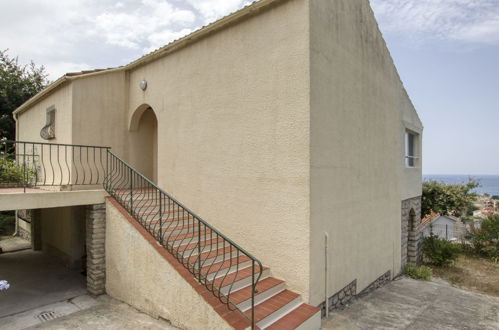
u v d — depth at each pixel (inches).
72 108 261.4
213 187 214.2
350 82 209.0
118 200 218.2
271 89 180.7
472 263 399.2
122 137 296.0
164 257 166.9
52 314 191.5
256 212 187.2
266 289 158.4
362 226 225.1
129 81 300.5
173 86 250.1
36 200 194.2
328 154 180.5
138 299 187.8
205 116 221.5
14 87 556.4
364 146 229.8
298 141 167.2
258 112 187.3
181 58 243.1
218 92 212.7
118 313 185.6
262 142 185.0
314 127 166.9
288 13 173.5
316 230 167.6
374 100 248.4
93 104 275.9
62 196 204.4
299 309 154.7
